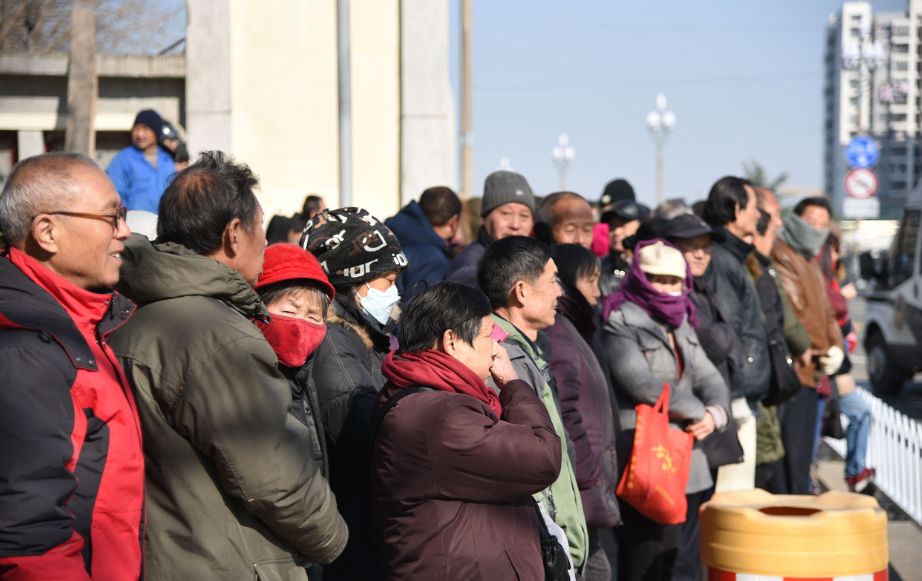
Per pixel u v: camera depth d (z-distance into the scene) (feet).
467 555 13.75
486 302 14.92
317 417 14.52
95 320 11.80
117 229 11.89
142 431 12.46
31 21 77.61
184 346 12.31
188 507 12.41
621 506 23.29
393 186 53.11
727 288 26.37
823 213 37.04
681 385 23.36
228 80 48.65
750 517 17.69
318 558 13.08
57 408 10.76
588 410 19.45
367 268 16.49
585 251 21.39
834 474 41.98
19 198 11.47
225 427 12.21
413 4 52.26
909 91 260.21
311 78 52.19
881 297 69.05
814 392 30.35
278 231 30.60
